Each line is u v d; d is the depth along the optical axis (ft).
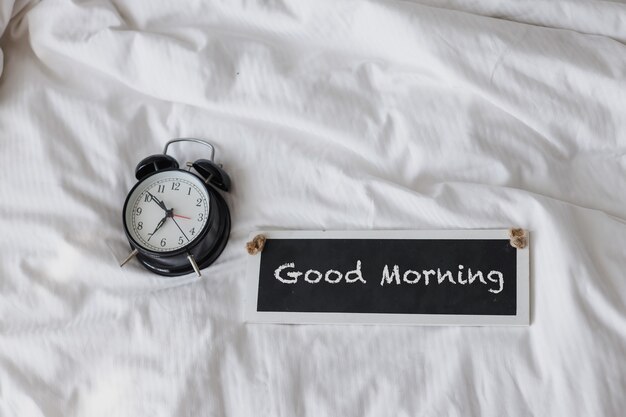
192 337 3.96
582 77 4.02
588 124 4.02
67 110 4.23
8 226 4.12
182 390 3.90
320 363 3.91
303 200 4.09
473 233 3.95
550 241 3.88
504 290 3.89
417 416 3.81
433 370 3.86
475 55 4.05
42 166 4.16
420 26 4.08
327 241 4.02
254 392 3.89
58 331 4.02
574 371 3.76
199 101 4.19
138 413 3.91
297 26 4.24
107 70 4.25
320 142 4.18
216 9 4.29
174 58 4.20
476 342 3.87
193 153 4.21
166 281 4.05
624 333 3.77
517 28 4.09
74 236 4.09
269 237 4.05
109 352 3.99
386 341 3.91
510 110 4.05
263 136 4.18
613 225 3.91
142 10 4.32
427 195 4.01
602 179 4.04
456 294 3.91
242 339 3.97
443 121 4.10
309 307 3.97
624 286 3.83
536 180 4.03
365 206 4.04
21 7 4.35
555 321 3.82
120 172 4.17
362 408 3.84
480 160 4.05
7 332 4.03
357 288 3.96
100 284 4.06
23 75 4.31
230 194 4.16
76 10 4.25
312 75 4.21
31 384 3.98
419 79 4.16
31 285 4.07
